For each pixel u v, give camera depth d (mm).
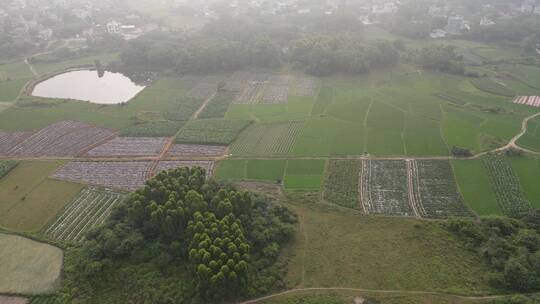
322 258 80812
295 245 84250
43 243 85250
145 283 73500
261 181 107312
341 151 121250
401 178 107688
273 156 119062
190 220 80562
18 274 77500
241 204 85188
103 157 119438
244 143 126562
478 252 79250
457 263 77875
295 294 73000
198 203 82062
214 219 78688
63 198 100875
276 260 79938
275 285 74562
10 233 88188
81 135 132125
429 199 99188
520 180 105500
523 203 96500
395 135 129750
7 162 115250
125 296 72312
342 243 84688
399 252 81625
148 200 85125
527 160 114188
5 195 102375
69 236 87625
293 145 124875
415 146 123000
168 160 117500
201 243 72125
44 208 97312
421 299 71062
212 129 134125
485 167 111375
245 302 71188
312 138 129000
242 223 83688
